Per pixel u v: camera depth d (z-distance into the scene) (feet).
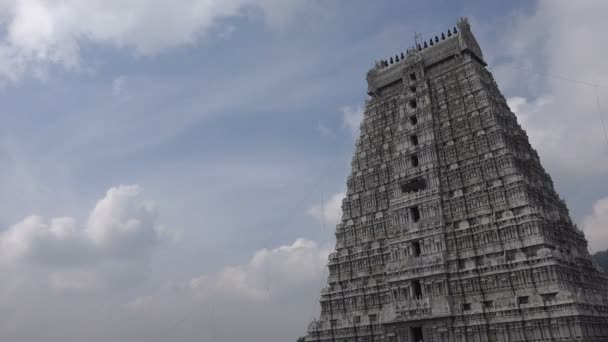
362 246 326.24
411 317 267.18
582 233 313.32
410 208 302.66
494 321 246.47
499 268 257.34
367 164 351.25
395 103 356.18
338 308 319.68
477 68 330.95
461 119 312.29
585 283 275.39
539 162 324.19
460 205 287.89
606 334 247.70
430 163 306.76
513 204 269.64
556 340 228.84
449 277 270.05
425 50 354.33
